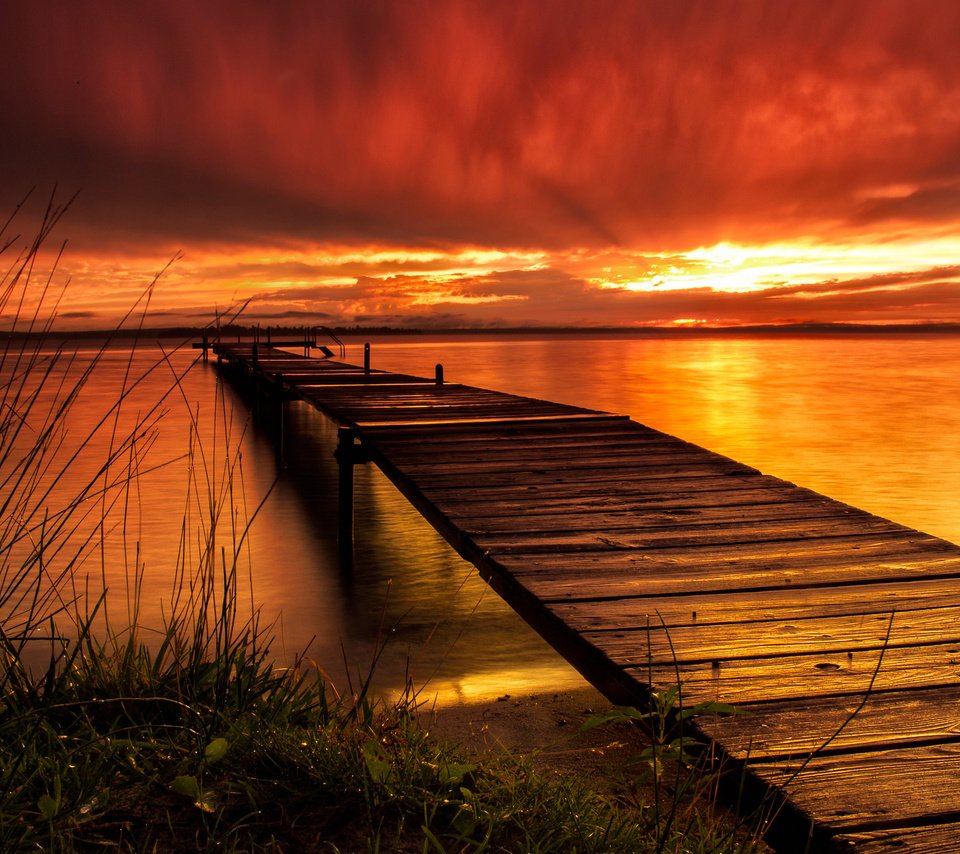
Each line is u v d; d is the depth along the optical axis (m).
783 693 2.25
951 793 1.76
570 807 1.93
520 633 4.91
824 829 1.64
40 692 2.55
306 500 8.96
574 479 5.48
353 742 2.18
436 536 7.46
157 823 1.85
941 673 2.38
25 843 1.72
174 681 2.60
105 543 6.70
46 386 22.95
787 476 10.27
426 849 1.67
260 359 22.56
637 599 3.09
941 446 12.70
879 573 3.36
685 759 2.03
